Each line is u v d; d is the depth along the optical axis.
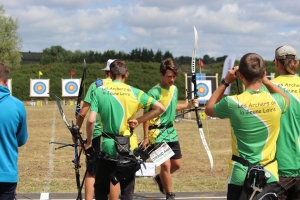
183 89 45.62
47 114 25.12
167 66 5.87
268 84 3.76
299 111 3.89
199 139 14.13
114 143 4.57
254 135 3.53
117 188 4.83
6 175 3.75
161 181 6.14
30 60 81.75
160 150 5.39
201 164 9.55
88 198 4.94
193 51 6.36
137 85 49.94
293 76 4.04
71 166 9.23
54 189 7.03
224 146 12.62
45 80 39.28
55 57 75.06
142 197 6.54
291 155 3.88
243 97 3.55
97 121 5.56
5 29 55.66
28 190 6.93
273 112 3.54
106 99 4.58
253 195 3.46
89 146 4.79
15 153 3.84
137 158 4.57
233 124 3.58
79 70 51.31
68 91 39.53
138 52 66.69
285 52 4.01
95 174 4.81
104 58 66.19
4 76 3.79
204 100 23.31
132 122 4.63
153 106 4.70
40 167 9.06
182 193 6.80
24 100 47.47
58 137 14.48
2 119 3.72
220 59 70.88
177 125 18.98
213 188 7.20
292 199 4.01
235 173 3.55
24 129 3.91
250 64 3.55
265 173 3.46
